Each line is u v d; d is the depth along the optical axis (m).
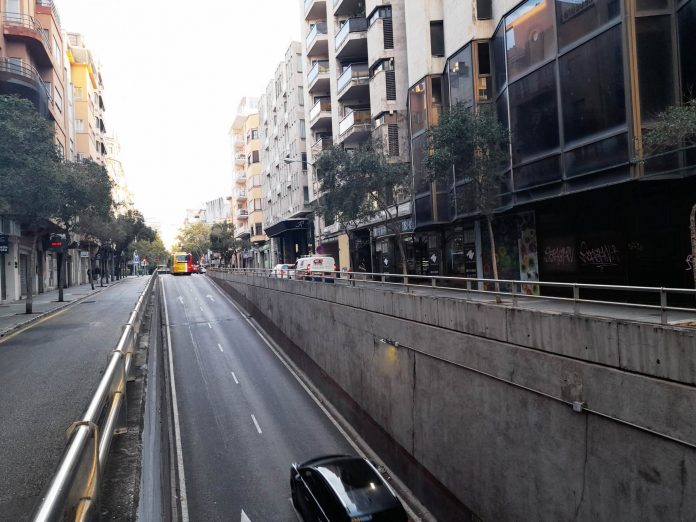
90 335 16.80
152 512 3.48
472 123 15.02
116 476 3.76
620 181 12.86
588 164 13.84
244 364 24.30
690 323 6.98
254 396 20.23
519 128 16.66
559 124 14.84
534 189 16.05
